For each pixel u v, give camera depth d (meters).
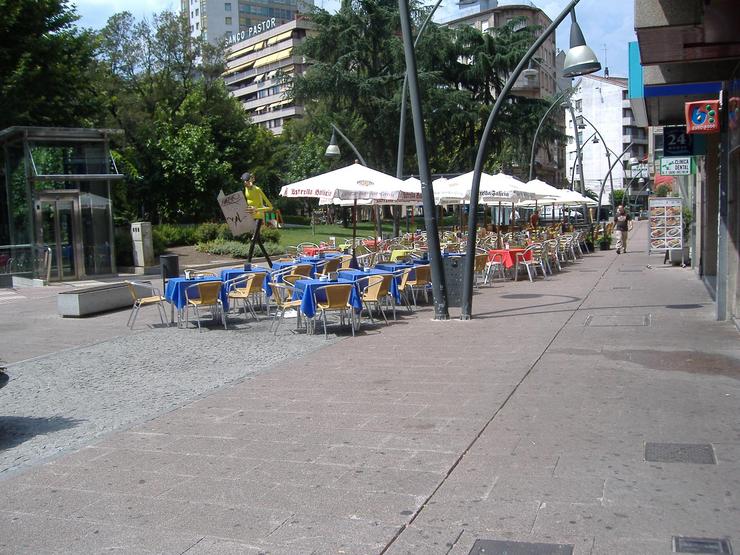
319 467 5.30
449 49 41.62
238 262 31.47
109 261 25.80
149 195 42.62
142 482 5.20
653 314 11.58
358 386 7.77
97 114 33.53
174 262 17.48
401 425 6.23
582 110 98.25
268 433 6.24
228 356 10.09
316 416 6.69
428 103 39.97
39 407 7.72
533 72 22.81
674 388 6.94
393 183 14.97
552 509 4.33
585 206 35.91
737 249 10.38
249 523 4.38
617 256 26.89
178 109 46.19
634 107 13.27
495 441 5.65
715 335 9.48
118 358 10.38
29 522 4.57
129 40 45.47
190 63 47.50
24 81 27.89
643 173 87.88
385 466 5.25
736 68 9.11
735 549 3.72
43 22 29.16
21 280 24.36
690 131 10.39
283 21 121.88
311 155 56.88
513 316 12.27
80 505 4.82
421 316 13.02
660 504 4.32
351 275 12.57
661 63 8.98
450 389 7.38
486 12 79.50
